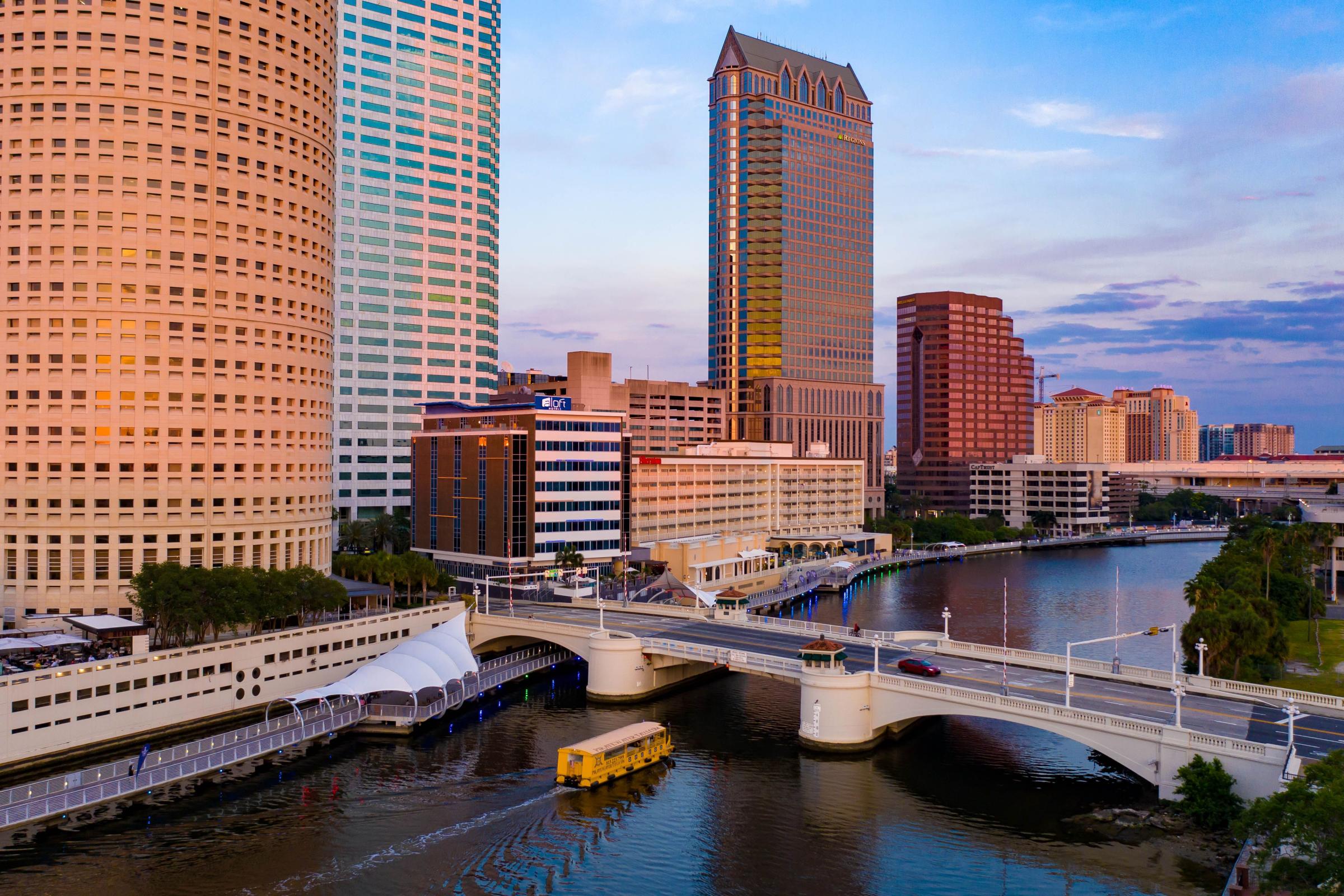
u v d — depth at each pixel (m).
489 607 156.75
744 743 106.62
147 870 74.31
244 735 102.25
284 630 119.44
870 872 74.94
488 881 73.31
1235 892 63.88
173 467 126.06
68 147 122.25
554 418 193.88
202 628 113.44
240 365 132.00
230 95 130.75
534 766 98.25
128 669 102.44
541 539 191.88
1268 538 162.12
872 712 103.25
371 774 95.62
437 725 112.94
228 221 130.50
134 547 123.44
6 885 71.56
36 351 122.31
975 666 112.44
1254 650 113.81
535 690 130.38
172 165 126.38
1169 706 94.00
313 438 143.75
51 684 95.69
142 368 124.38
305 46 141.00
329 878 73.44
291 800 88.69
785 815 85.94
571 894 71.56
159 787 90.12
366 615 135.75
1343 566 192.12
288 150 137.62
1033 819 84.62
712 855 78.00
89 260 122.56
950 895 71.06
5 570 122.06
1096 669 108.56
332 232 150.00
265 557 133.88
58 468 121.88
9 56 122.75
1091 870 74.44
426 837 80.94
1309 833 56.22
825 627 141.00
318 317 145.00
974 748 104.44
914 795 90.69
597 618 147.38
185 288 127.06
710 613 148.38
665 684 129.38
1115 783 93.25
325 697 112.12
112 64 123.56
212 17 129.38
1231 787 78.56
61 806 83.19
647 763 98.69
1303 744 80.69
